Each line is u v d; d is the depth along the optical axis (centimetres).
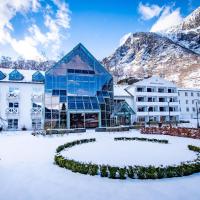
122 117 4909
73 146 2166
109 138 2888
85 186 966
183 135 2966
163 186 957
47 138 2909
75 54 4434
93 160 1486
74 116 4272
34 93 4694
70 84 4309
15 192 902
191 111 7731
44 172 1187
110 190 916
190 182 1008
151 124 5316
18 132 4006
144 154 1686
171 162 1410
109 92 4625
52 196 859
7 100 4509
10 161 1460
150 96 6153
